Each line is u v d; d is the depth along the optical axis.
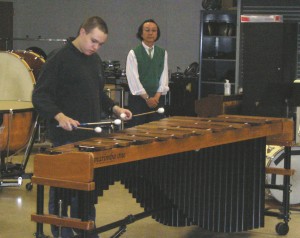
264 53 6.06
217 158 4.30
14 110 5.62
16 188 6.18
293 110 6.14
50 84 3.80
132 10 12.02
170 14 11.80
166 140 3.56
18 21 12.57
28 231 4.80
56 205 3.33
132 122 6.09
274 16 6.19
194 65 10.57
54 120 3.86
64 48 3.87
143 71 6.06
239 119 4.55
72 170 3.08
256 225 4.56
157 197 4.35
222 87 10.16
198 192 4.22
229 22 10.09
